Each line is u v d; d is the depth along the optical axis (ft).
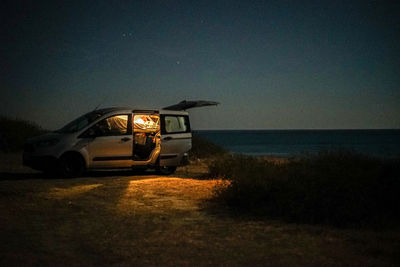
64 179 33.81
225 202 24.56
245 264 13.44
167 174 40.70
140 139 39.29
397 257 14.21
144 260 13.71
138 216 20.62
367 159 28.55
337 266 13.25
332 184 21.50
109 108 38.45
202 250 14.99
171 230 17.89
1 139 59.57
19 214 20.20
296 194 21.42
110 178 35.99
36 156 33.58
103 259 13.74
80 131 34.96
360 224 19.24
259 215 21.24
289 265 13.37
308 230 18.13
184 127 41.22
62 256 13.93
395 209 21.79
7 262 13.00
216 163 38.22
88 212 21.29
